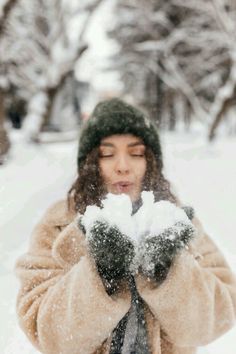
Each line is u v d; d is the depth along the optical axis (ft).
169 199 5.68
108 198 4.01
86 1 49.37
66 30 50.67
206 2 63.31
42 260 5.14
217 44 77.10
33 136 49.11
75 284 4.17
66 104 88.58
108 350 4.63
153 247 3.89
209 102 92.79
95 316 4.09
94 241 3.82
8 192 24.58
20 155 40.57
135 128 5.60
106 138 5.57
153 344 4.65
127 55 95.35
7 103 83.41
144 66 96.07
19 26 53.47
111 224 3.81
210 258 5.57
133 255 3.86
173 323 4.33
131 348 4.58
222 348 10.77
